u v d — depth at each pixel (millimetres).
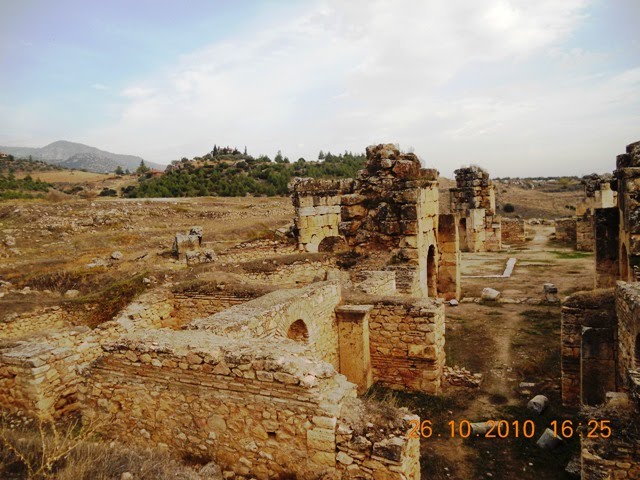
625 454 6094
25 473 4438
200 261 21781
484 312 17922
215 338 6559
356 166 109938
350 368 11383
